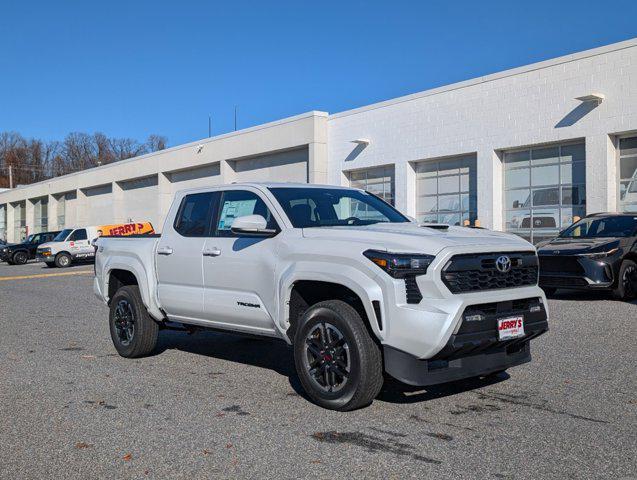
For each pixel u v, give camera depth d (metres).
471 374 5.30
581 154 19.95
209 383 6.40
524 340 5.58
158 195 41.47
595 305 11.20
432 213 24.59
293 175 30.75
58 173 109.81
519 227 21.67
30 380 6.62
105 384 6.41
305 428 4.92
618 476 3.94
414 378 4.98
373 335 5.20
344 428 4.90
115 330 7.85
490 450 4.40
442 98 23.50
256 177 33.16
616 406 5.39
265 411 5.39
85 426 5.07
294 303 5.78
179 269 6.95
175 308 7.05
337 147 28.08
